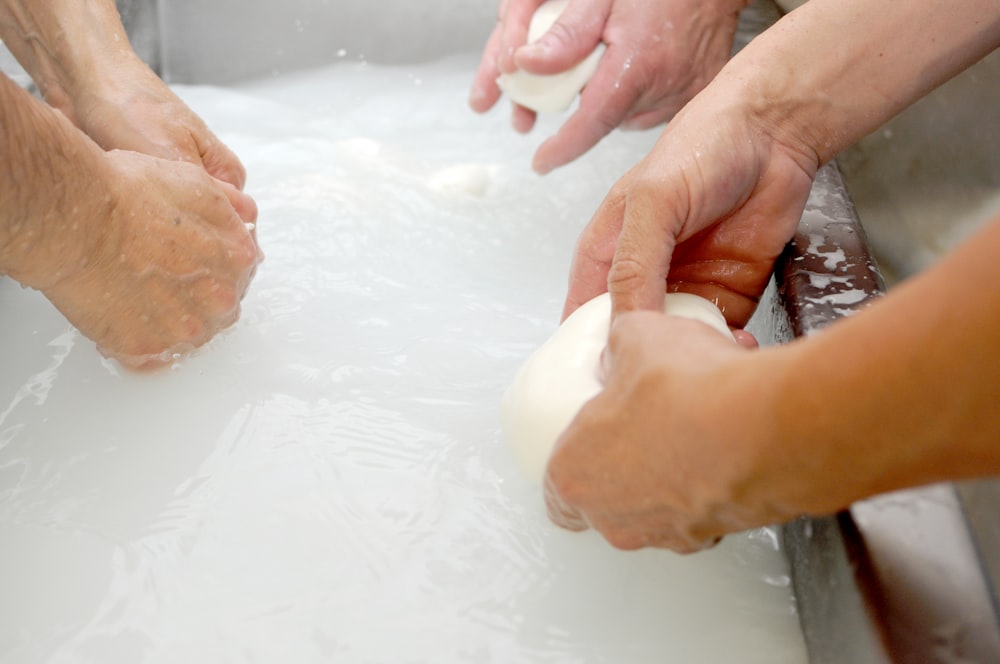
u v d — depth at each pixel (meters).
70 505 0.52
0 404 0.57
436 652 0.47
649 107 0.73
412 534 0.51
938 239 0.73
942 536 0.43
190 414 0.56
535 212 0.72
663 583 0.49
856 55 0.54
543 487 0.47
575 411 0.48
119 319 0.55
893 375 0.34
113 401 0.57
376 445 0.55
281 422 0.56
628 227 0.50
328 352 0.60
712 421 0.38
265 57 0.89
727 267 0.56
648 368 0.41
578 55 0.68
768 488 0.38
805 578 0.47
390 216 0.70
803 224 0.56
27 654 0.47
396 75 0.89
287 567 0.50
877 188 0.75
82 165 0.50
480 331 0.62
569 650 0.47
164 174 0.55
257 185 0.72
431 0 0.88
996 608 0.41
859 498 0.38
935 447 0.35
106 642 0.48
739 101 0.53
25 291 0.62
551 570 0.50
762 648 0.47
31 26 0.63
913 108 0.72
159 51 0.86
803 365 0.36
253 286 0.64
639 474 0.41
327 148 0.78
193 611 0.49
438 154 0.78
